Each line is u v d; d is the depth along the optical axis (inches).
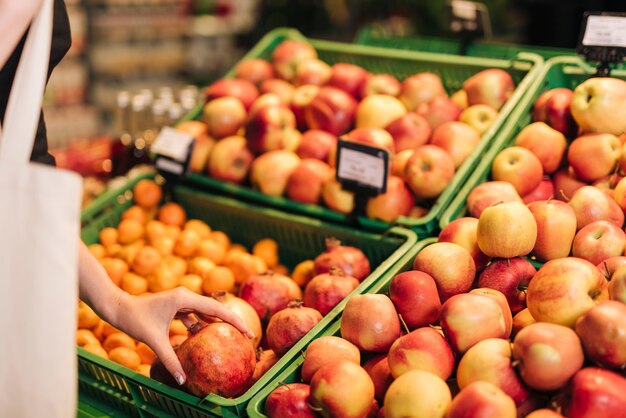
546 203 67.2
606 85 77.2
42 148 59.5
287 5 180.5
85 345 74.5
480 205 75.7
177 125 107.0
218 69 197.5
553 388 49.6
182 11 189.6
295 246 90.8
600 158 74.9
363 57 109.3
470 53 110.0
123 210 100.7
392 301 62.8
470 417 46.7
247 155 96.4
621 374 49.6
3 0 41.6
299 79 106.4
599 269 60.2
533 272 63.6
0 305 43.1
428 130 90.6
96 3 172.6
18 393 44.4
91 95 177.6
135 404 64.5
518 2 158.2
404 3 164.9
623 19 83.7
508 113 86.5
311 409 55.0
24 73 42.1
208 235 93.0
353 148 80.6
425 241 74.4
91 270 57.8
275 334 65.8
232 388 58.7
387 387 56.9
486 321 54.8
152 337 56.8
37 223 41.7
